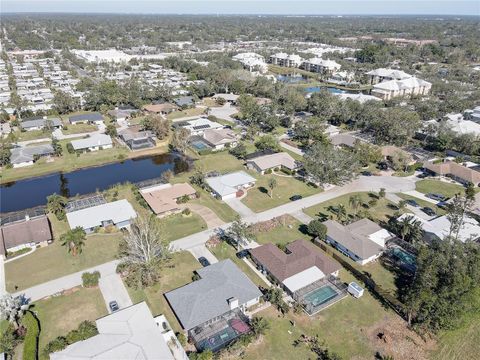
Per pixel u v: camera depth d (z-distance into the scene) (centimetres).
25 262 7131
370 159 11450
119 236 7988
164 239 7400
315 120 13925
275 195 9775
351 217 8756
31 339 5291
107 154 12300
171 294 6034
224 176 10262
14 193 9994
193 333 5522
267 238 7944
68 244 7381
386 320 5894
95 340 5081
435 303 5519
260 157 11394
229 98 19250
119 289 6444
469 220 8275
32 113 15562
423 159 12006
